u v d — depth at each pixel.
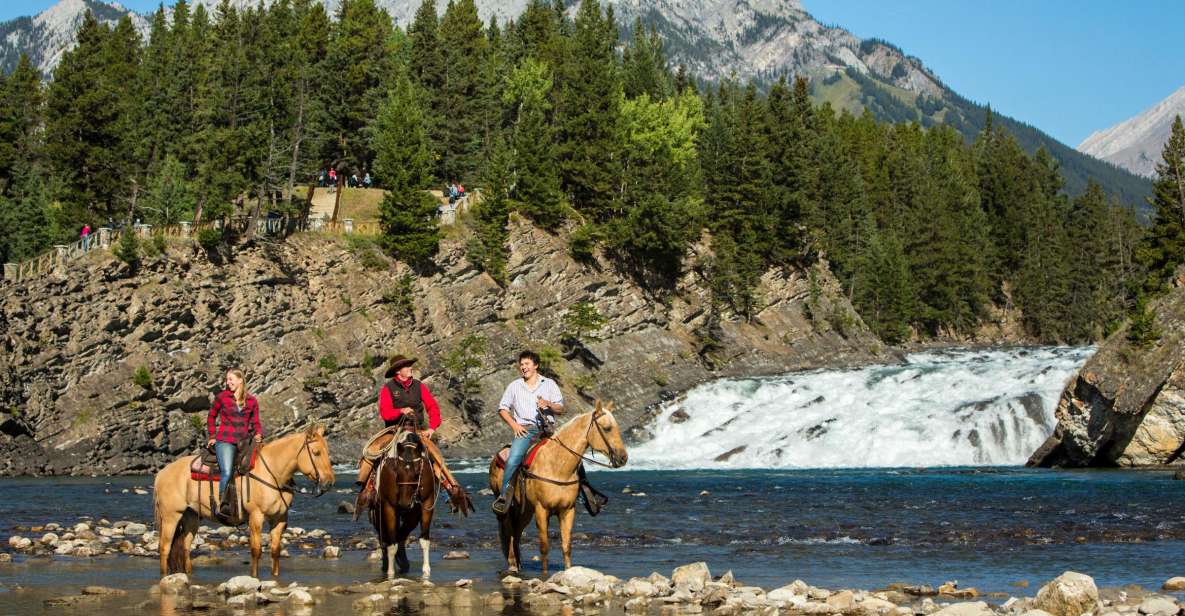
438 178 107.88
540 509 18.56
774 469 63.88
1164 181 100.19
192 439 67.44
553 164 103.00
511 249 91.62
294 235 79.88
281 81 83.62
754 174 110.62
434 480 18.06
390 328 80.44
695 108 142.75
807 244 120.12
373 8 116.75
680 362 96.44
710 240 111.00
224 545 24.25
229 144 75.94
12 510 35.38
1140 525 29.03
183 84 95.69
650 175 104.62
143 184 88.50
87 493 44.41
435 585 17.53
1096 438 56.47
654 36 171.25
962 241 154.00
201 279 71.25
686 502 38.31
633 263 101.56
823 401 80.00
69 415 62.28
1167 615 14.27
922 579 19.41
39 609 14.94
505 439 80.06
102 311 65.44
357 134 99.56
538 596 16.38
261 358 72.31
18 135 97.25
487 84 111.94
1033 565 21.39
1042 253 165.50
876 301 132.38
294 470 18.22
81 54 89.44
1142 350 55.81
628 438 80.75
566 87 114.50
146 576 18.86
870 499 39.00
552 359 87.62
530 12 148.25
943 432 67.94
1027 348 124.88
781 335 109.31
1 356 60.19
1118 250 167.00
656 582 17.38
